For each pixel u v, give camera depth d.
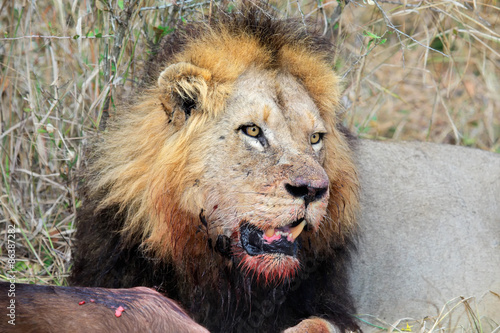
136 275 8.11
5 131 11.13
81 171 9.37
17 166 11.20
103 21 11.27
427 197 10.48
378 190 10.27
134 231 7.92
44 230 10.48
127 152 7.95
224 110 7.61
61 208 10.88
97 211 8.19
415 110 15.92
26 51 11.09
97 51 11.48
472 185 10.82
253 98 7.59
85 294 6.30
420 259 10.12
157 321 6.26
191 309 8.14
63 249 10.47
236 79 7.72
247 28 8.08
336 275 8.81
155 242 7.85
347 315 8.77
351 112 12.37
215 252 7.78
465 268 10.25
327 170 8.12
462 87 16.48
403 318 9.30
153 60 8.87
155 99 8.05
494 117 15.97
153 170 7.72
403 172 10.59
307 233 8.07
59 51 11.92
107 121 8.78
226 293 8.12
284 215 7.20
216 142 7.55
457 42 16.48
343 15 13.02
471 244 10.39
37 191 11.01
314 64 8.28
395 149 10.84
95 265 8.30
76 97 11.04
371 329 9.46
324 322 7.99
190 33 8.41
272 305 8.31
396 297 9.88
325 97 8.30
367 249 9.88
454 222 10.44
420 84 16.41
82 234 8.52
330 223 8.22
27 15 11.49
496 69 16.44
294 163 7.28
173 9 10.91
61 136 10.38
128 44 10.84
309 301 8.55
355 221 8.78
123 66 10.55
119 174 7.88
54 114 11.10
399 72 16.36
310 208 7.26
